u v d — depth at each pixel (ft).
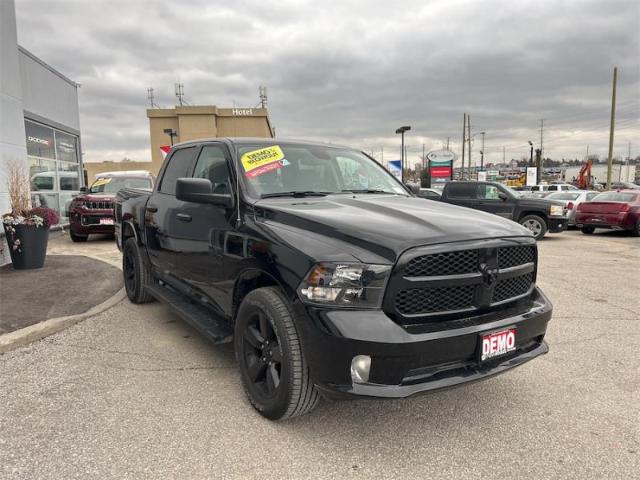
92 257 30.09
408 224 9.77
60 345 14.90
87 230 38.63
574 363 13.93
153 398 11.38
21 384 12.09
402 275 8.71
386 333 8.46
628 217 49.90
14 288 21.21
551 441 9.75
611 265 31.55
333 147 15.67
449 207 12.08
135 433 9.82
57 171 49.55
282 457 9.07
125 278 20.40
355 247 9.07
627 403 11.45
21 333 15.08
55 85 48.37
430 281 8.91
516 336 9.84
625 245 43.32
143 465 8.73
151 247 17.08
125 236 20.58
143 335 15.88
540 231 46.96
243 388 11.43
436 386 8.75
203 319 13.37
